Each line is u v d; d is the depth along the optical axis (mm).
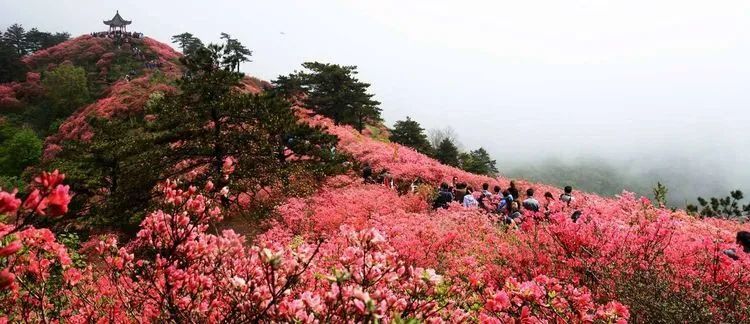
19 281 2848
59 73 54188
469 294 3602
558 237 5270
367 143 25312
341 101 38625
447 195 11867
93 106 43938
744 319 3506
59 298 3627
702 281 4102
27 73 63844
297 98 44375
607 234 5148
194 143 14016
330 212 10555
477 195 12688
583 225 5289
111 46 74312
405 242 5832
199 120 13836
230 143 14172
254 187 13461
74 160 16672
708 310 3562
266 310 2199
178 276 2670
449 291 3363
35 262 2994
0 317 2922
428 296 2541
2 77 61844
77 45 75000
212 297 2807
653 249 4793
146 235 2857
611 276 4305
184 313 2748
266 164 14078
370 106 41156
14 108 54344
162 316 2805
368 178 15992
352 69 39562
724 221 12750
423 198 12484
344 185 15016
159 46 78562
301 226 10359
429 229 6883
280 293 2209
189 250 2873
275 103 15172
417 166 19500
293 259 2373
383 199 12062
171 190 2881
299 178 14758
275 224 10758
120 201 12922
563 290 3584
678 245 5055
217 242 2850
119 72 63625
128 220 12461
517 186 19062
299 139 15742
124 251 3000
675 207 11281
